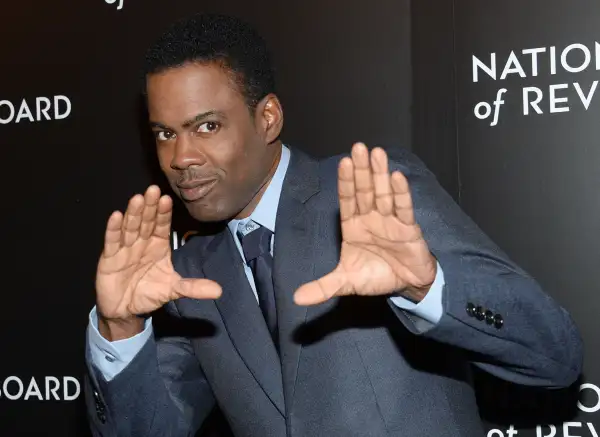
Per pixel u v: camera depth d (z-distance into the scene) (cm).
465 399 128
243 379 132
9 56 220
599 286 175
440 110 186
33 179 219
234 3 200
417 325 104
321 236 127
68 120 216
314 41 194
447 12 185
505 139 182
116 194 212
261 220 133
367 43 191
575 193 177
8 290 221
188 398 142
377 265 100
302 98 195
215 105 121
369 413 121
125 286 112
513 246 181
